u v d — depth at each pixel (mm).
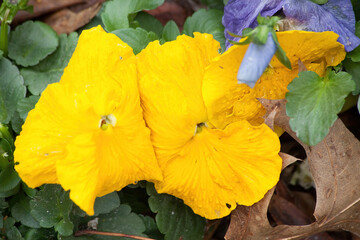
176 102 235
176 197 267
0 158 259
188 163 245
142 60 237
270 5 246
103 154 231
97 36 234
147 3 275
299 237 268
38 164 233
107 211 259
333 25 248
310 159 254
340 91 239
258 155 243
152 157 239
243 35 228
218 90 240
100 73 232
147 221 276
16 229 265
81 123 228
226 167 245
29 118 234
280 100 245
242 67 217
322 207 260
